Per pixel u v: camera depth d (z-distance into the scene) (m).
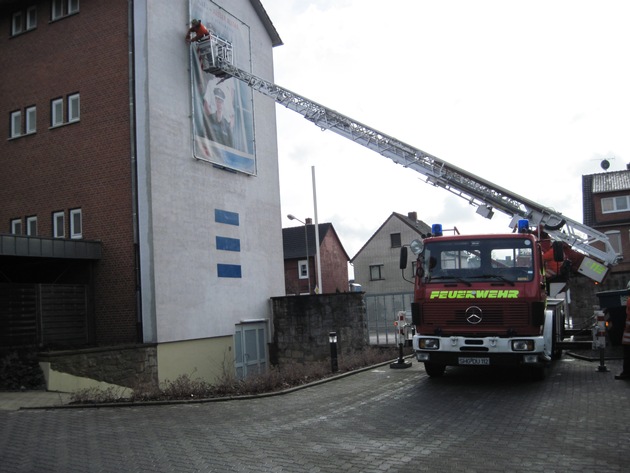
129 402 11.09
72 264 19.47
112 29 19.83
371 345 24.03
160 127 19.42
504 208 16.48
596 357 14.64
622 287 21.47
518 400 9.59
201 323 20.33
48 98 20.84
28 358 15.20
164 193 19.30
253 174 24.02
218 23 22.91
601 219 48.44
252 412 9.68
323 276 55.53
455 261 11.60
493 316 11.06
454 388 11.12
